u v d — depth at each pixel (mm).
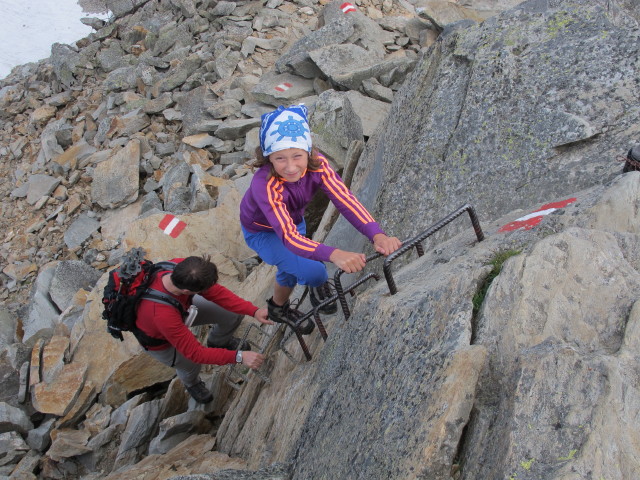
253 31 11281
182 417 4828
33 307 7836
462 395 2008
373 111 8062
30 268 9062
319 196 6414
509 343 2084
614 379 1794
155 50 11836
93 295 6453
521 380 1906
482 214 3645
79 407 5758
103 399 5914
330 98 7727
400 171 4121
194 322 4426
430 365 2172
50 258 9188
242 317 4617
